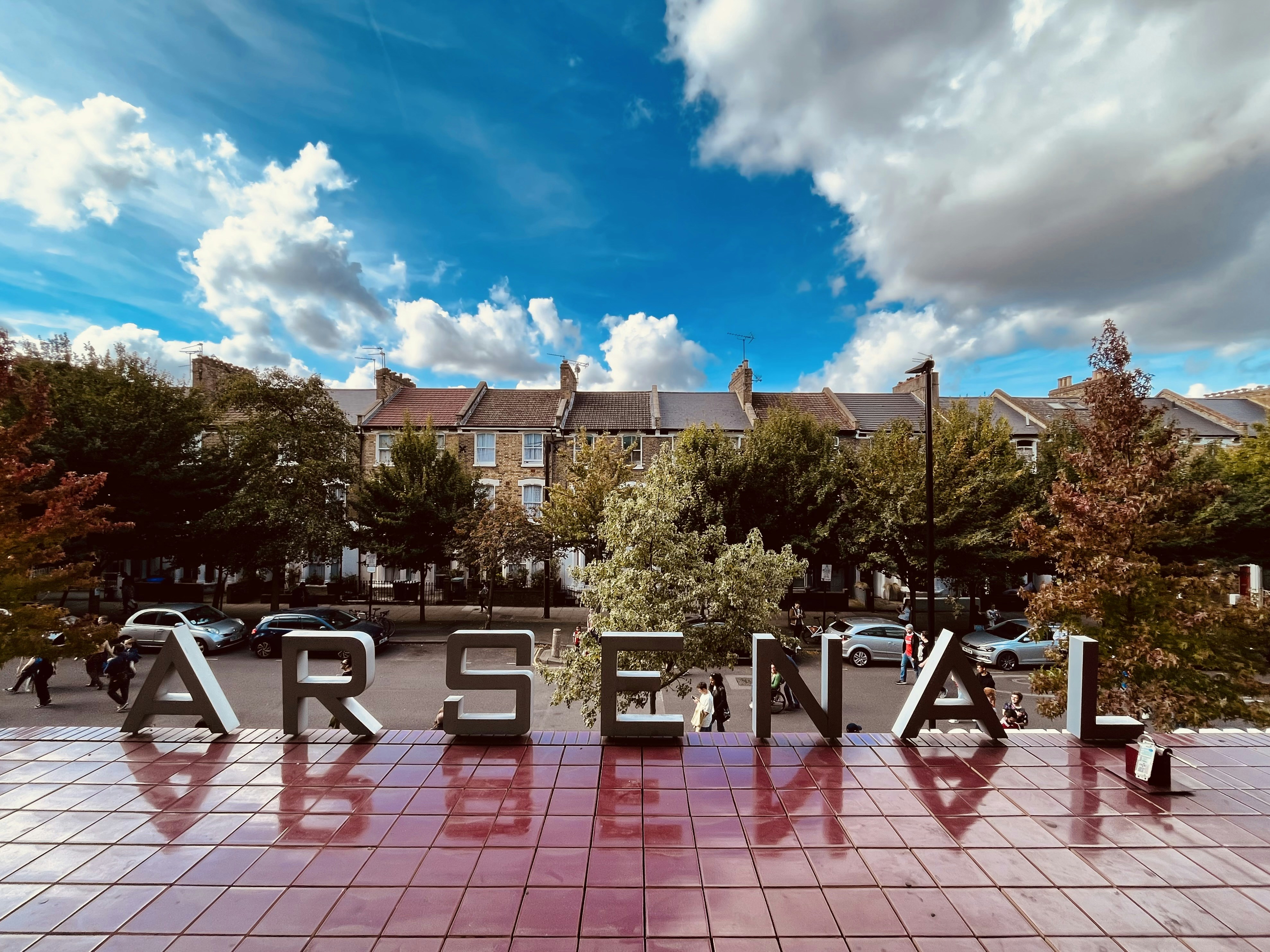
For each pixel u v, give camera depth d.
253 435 21.67
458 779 5.85
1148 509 9.16
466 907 4.04
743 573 10.16
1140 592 9.09
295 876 4.38
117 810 5.29
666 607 9.84
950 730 12.13
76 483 10.79
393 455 22.95
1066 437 21.73
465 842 4.80
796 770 6.12
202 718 7.08
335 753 6.40
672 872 4.45
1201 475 18.66
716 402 30.11
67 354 21.73
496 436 27.59
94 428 19.44
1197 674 8.77
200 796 5.52
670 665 10.15
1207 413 28.88
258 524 21.38
